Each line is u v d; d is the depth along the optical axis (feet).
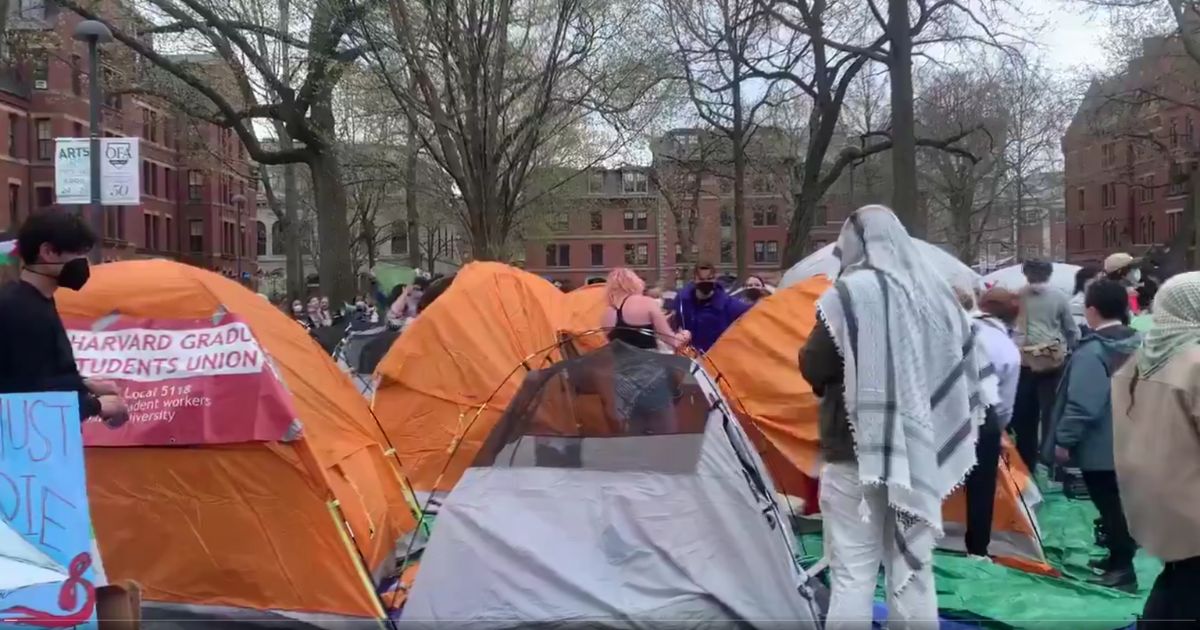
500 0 42.98
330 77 59.72
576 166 105.91
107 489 16.56
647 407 16.25
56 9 72.43
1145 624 12.67
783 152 118.11
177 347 16.97
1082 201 221.05
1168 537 11.89
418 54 42.45
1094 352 19.24
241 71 62.28
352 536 16.66
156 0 58.90
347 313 62.13
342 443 19.19
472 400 24.39
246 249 230.07
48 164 151.74
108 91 67.10
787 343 23.04
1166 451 11.92
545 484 15.92
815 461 21.80
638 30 57.52
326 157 70.33
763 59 78.38
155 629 16.01
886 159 156.97
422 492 23.61
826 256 32.22
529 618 14.89
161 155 191.93
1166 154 119.85
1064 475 27.50
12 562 10.28
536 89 52.21
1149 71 114.21
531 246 246.47
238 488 16.40
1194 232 118.42
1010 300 25.16
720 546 15.24
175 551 16.43
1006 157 156.56
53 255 13.15
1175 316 12.23
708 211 227.20
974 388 14.07
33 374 12.87
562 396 16.52
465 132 43.78
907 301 13.44
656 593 14.98
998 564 20.21
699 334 32.32
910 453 13.09
